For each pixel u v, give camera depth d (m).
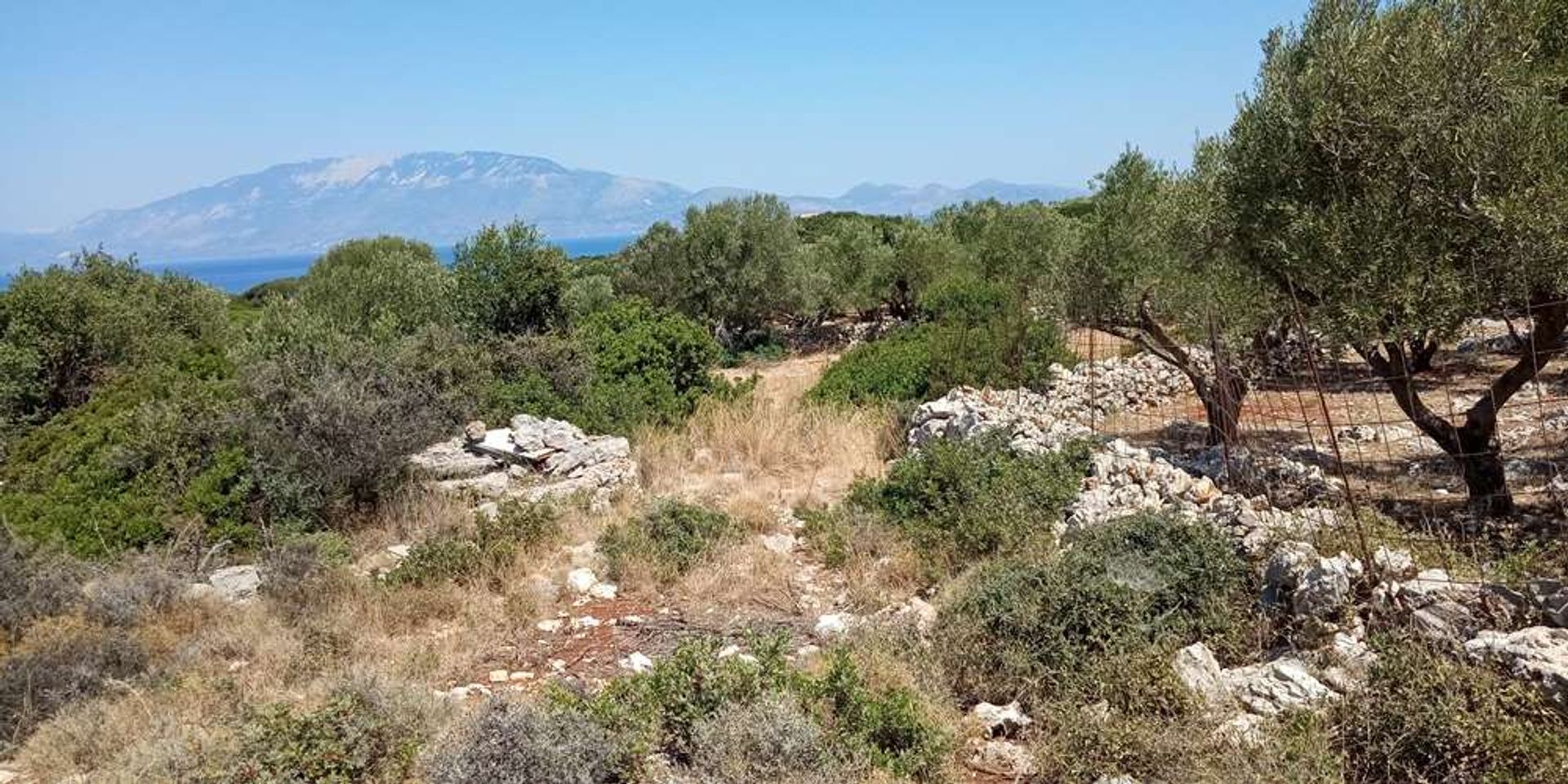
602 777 4.18
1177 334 11.19
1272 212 7.82
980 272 26.28
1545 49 7.55
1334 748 4.05
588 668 6.04
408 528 9.03
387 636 6.50
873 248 32.75
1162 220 9.74
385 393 10.39
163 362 13.92
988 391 13.59
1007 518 7.38
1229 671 4.87
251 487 9.33
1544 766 3.48
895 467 9.58
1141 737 4.18
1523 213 6.07
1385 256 6.73
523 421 11.30
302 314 14.53
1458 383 13.94
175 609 6.82
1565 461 9.12
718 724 4.34
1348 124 7.11
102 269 20.12
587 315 17.91
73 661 5.77
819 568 8.05
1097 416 14.25
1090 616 5.32
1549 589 4.63
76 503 9.55
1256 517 6.43
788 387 20.34
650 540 8.12
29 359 15.91
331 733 4.37
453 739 4.42
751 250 29.69
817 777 3.98
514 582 7.33
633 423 12.68
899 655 5.55
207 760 4.26
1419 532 6.71
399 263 18.88
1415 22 7.04
